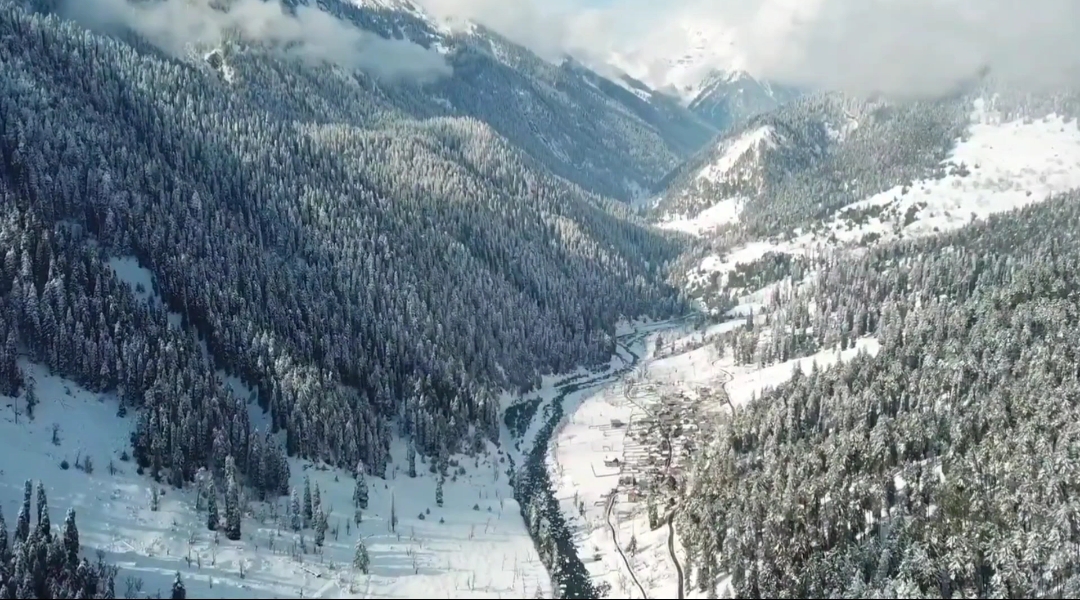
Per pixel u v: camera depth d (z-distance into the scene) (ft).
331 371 620.08
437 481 579.07
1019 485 429.79
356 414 584.81
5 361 494.18
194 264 646.33
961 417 504.02
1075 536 398.42
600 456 640.58
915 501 438.81
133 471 484.74
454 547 501.15
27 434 479.00
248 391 596.29
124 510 453.17
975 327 623.36
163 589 409.49
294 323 650.02
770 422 554.05
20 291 529.45
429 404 639.76
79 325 532.73
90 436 497.46
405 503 544.21
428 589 454.81
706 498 481.87
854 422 533.55
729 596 423.23
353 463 559.38
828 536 427.33
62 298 537.24
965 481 432.25
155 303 624.18
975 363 565.94
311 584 441.27
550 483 606.96
